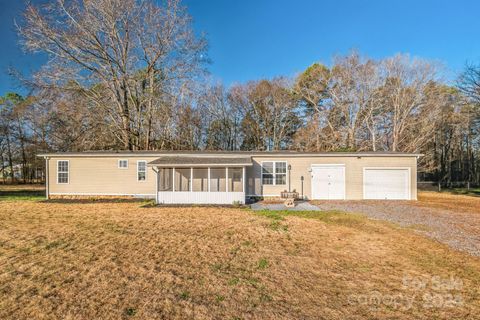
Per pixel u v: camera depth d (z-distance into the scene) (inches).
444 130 1125.1
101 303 137.6
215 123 1261.1
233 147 1312.7
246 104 1274.6
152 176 594.2
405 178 572.4
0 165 1280.8
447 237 266.4
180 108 949.2
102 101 808.9
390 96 984.3
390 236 270.5
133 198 592.4
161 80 876.0
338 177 578.9
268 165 587.5
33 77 717.9
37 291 150.7
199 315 126.8
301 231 292.0
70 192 599.8
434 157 1149.1
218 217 374.6
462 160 1301.7
